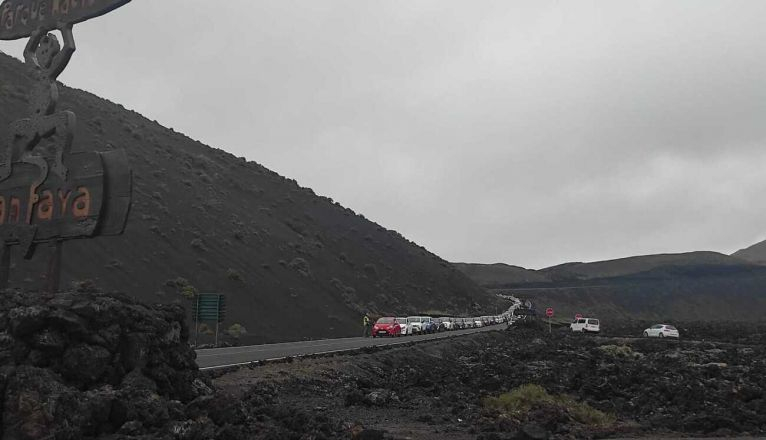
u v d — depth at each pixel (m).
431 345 34.62
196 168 77.38
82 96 76.62
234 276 48.56
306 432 10.18
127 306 9.96
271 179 99.00
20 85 59.03
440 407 15.35
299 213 88.56
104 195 12.06
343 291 64.31
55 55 13.98
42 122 13.42
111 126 70.44
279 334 42.78
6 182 13.73
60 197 12.69
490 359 32.34
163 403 8.99
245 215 69.25
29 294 10.12
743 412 14.85
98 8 13.48
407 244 113.50
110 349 9.20
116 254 41.03
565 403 15.18
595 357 31.84
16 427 7.39
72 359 8.67
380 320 47.25
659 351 36.91
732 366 27.42
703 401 17.14
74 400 7.91
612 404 16.44
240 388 14.74
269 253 61.38
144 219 49.25
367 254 89.50
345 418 12.84
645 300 195.25
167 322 10.68
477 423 12.71
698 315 186.25
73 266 36.25
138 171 59.91
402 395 17.22
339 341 38.97
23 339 8.61
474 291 112.69
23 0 14.91
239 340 36.66
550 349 36.34
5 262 13.49
